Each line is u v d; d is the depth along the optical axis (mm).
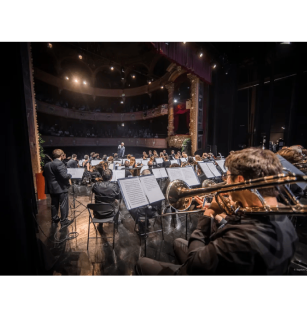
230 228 791
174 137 13406
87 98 18094
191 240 993
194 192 1110
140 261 1291
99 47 14484
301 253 2143
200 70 9000
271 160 812
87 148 18500
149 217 2656
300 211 661
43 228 3262
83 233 3078
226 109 10672
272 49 9062
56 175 3219
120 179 2238
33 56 13195
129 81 18359
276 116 10914
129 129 19750
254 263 691
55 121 16016
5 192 1261
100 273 2102
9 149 1298
